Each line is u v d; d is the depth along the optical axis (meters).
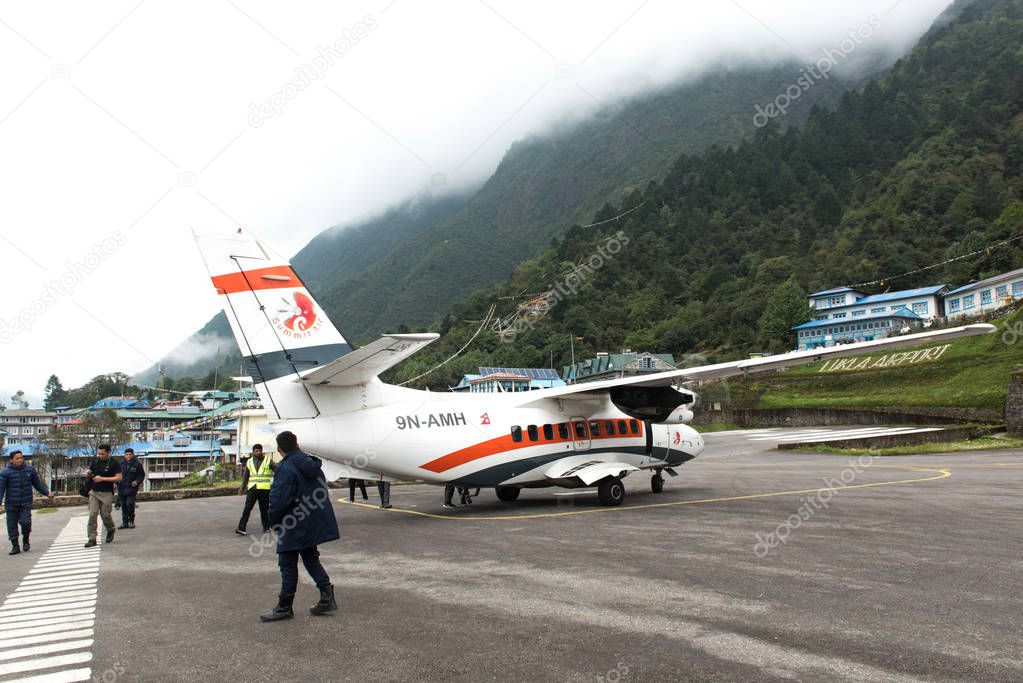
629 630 6.23
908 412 47.00
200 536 13.47
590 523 13.07
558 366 74.44
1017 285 59.00
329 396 13.62
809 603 7.00
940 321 63.72
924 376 53.38
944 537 10.59
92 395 111.25
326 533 7.04
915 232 86.81
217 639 6.28
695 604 7.07
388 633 6.31
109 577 9.50
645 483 21.52
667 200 110.56
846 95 135.75
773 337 76.12
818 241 95.00
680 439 18.95
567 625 6.44
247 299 13.16
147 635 6.49
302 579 8.88
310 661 5.59
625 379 15.84
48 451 54.81
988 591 7.37
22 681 5.28
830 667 5.19
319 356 13.63
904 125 120.44
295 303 13.56
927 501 14.84
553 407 16.59
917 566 8.62
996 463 26.09
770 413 54.81
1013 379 37.53
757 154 114.75
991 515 12.77
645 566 8.97
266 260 13.43
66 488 55.03
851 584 7.75
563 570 8.87
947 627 6.14
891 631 6.05
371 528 13.30
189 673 5.38
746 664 5.29
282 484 6.86
